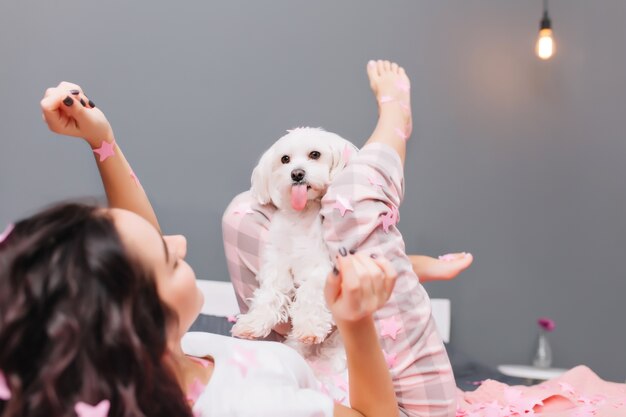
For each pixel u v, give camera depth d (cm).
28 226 88
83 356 79
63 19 308
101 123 130
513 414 162
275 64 326
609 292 349
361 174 160
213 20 321
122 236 89
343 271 93
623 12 349
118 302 82
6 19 306
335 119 330
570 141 349
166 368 89
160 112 316
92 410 77
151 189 315
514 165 347
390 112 191
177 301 95
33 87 307
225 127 321
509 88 346
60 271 81
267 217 193
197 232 318
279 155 193
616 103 349
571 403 169
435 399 148
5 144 305
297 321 176
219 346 111
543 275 349
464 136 344
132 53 314
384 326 148
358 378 106
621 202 349
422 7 340
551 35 336
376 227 154
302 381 110
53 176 307
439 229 343
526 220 348
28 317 80
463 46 344
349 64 332
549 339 350
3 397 79
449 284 346
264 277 186
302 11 328
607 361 350
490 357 347
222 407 96
